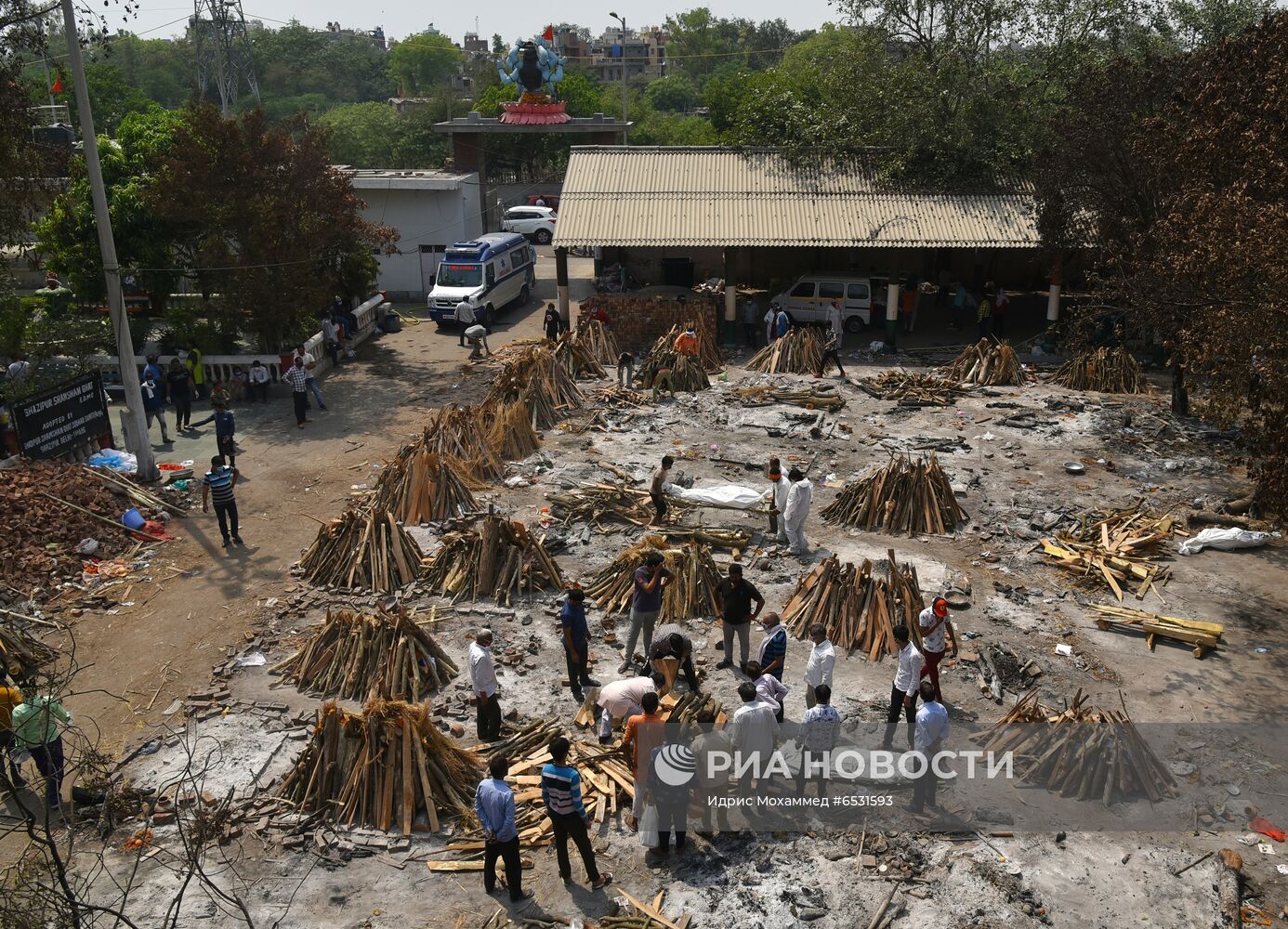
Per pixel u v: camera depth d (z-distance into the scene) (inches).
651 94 5014.8
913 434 875.4
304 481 793.6
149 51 5231.3
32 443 745.6
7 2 784.3
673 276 1450.5
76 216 1080.8
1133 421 895.1
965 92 1218.6
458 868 386.9
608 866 387.9
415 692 490.3
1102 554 636.7
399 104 3971.5
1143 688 505.0
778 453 829.8
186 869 381.1
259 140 1011.3
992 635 553.0
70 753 453.1
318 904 370.3
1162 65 925.2
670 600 568.4
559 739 366.6
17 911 285.6
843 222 1160.8
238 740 463.5
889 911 360.5
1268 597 596.4
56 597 602.2
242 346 1120.8
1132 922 356.2
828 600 559.5
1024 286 1409.9
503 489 754.8
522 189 2536.9
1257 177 645.9
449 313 1290.6
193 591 617.6
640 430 888.9
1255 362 605.9
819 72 1417.3
